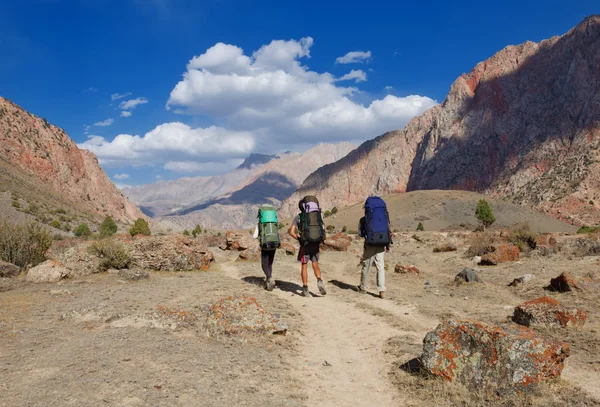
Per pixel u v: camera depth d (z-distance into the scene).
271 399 4.73
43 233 14.55
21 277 12.20
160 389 4.69
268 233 11.26
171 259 15.50
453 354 5.40
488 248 20.52
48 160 162.62
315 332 7.83
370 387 5.38
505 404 4.75
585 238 21.50
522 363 5.01
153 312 7.66
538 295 10.89
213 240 37.09
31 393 4.45
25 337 6.38
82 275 12.95
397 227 145.38
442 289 12.75
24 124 168.38
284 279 14.19
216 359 5.81
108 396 4.45
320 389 5.21
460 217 149.50
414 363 6.05
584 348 6.46
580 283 10.80
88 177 183.50
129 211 192.88
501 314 8.89
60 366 5.23
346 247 28.98
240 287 11.05
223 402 4.51
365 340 7.38
